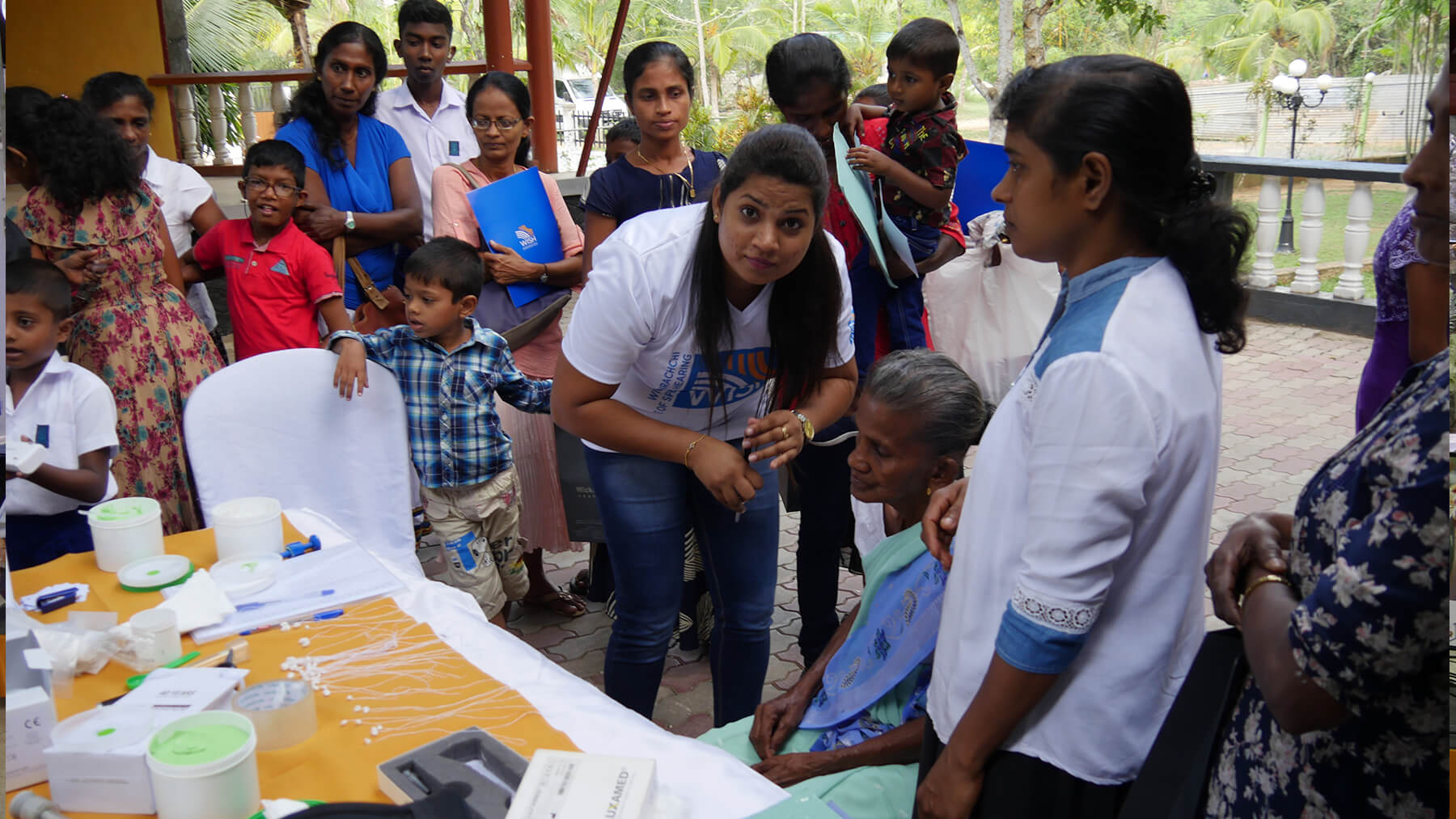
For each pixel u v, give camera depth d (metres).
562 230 3.44
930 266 3.09
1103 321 1.19
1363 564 0.87
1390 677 0.88
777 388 2.04
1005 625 1.26
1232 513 4.30
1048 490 1.21
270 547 1.84
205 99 9.18
